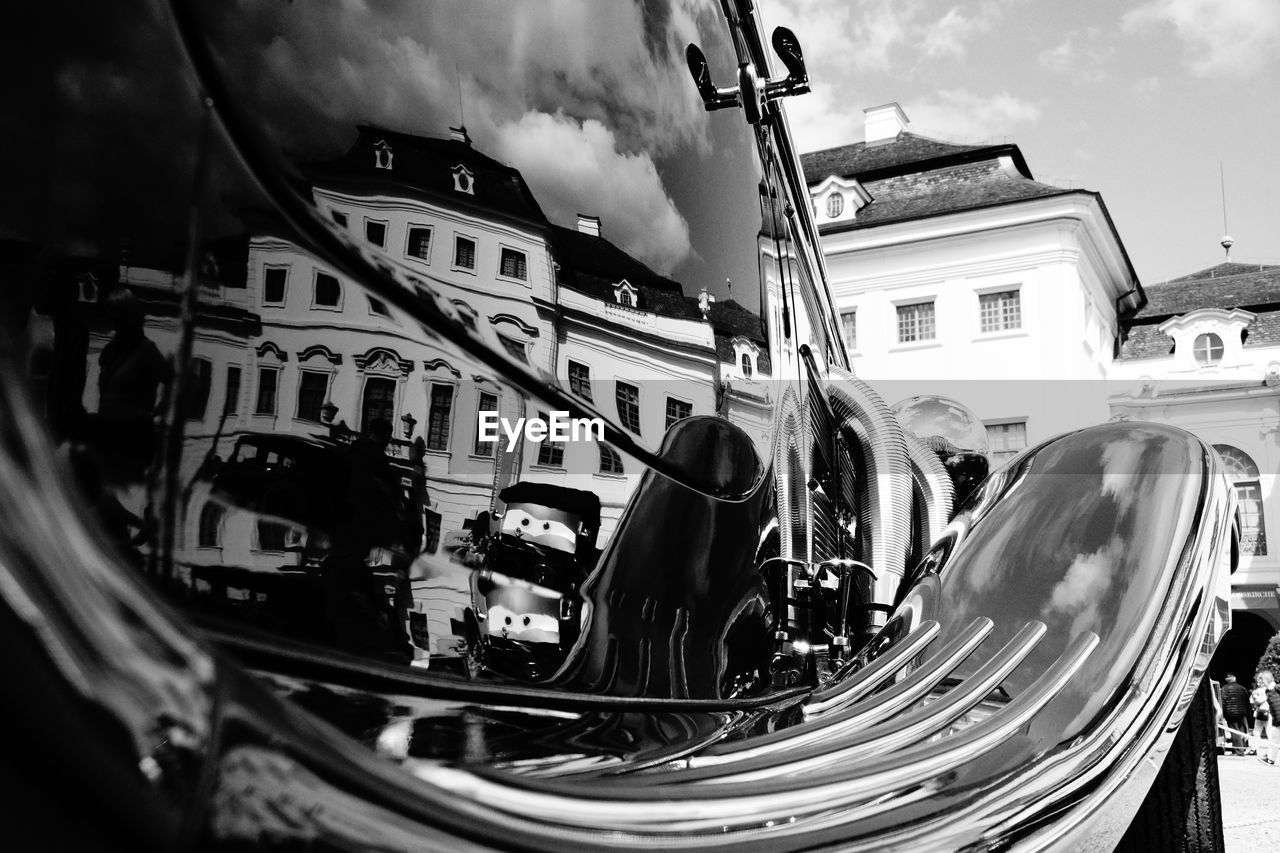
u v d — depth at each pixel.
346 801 0.35
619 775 0.79
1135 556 1.49
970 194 34.19
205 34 0.53
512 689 0.70
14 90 0.45
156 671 0.29
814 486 1.55
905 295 33.59
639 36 1.00
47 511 0.27
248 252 0.54
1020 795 0.97
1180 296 41.03
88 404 0.47
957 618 1.58
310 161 0.58
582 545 0.80
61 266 0.47
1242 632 35.16
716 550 1.07
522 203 0.76
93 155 0.48
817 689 1.41
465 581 0.66
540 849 0.46
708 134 1.17
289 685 0.54
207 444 0.52
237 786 0.30
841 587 1.68
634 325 0.92
